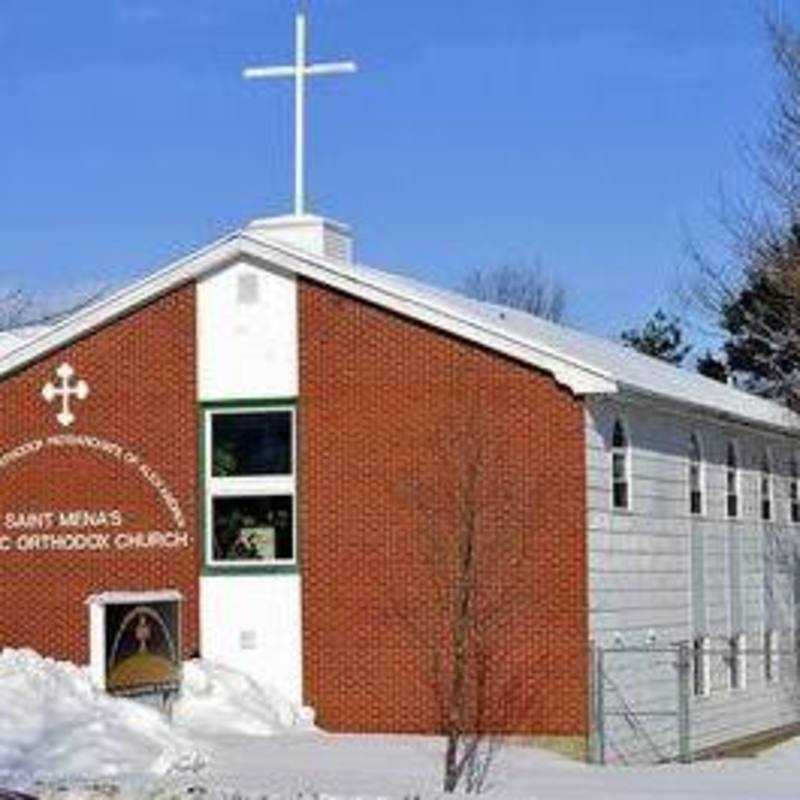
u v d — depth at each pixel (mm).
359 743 25453
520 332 28750
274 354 28375
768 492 37938
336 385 28000
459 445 27234
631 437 29062
